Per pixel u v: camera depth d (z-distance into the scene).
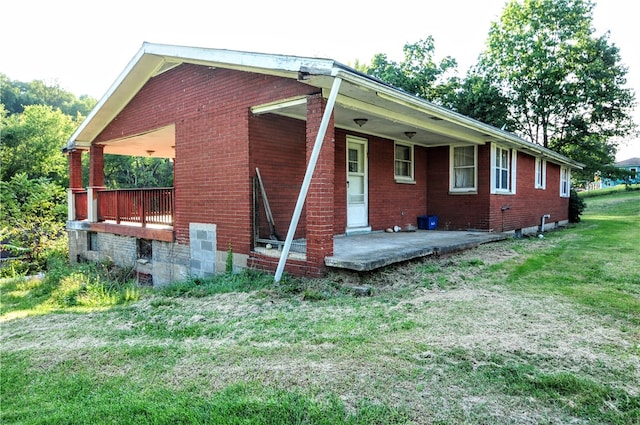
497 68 24.78
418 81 24.77
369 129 9.38
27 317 5.43
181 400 2.61
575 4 22.41
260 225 7.07
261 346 3.45
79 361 3.42
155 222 8.88
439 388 2.59
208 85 7.50
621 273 6.09
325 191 5.71
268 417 2.36
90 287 7.27
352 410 2.37
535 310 4.18
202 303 5.21
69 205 12.01
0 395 2.92
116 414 2.50
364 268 5.29
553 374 2.72
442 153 11.55
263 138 7.08
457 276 5.88
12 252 15.45
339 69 5.02
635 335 3.48
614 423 2.22
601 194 37.94
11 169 23.48
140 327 4.34
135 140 10.65
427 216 11.48
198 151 7.74
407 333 3.55
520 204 12.55
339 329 3.73
